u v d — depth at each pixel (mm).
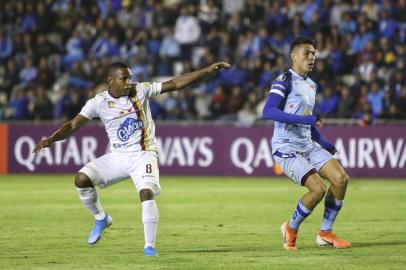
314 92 22688
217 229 26922
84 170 21672
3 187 43312
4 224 28125
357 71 52188
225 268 18984
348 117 50250
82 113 21625
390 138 47625
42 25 64125
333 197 22453
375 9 56812
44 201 36219
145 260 20250
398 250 22094
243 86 55094
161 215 31094
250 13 59531
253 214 31500
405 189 41812
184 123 51000
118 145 21641
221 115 53938
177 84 21688
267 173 49656
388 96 50156
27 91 56938
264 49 55094
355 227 27500
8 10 65062
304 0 58688
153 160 21438
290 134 22422
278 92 22062
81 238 24594
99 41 60844
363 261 20109
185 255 21156
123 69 21234
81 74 57469
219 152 50375
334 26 55188
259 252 21734
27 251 21938
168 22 61406
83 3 65188
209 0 60938
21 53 62219
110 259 20453
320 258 20609
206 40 57906
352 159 48344
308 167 21922
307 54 22203
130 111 21438
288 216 30812
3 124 53094
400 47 53438
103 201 36562
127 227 27312
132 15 62906
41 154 52531
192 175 50781
